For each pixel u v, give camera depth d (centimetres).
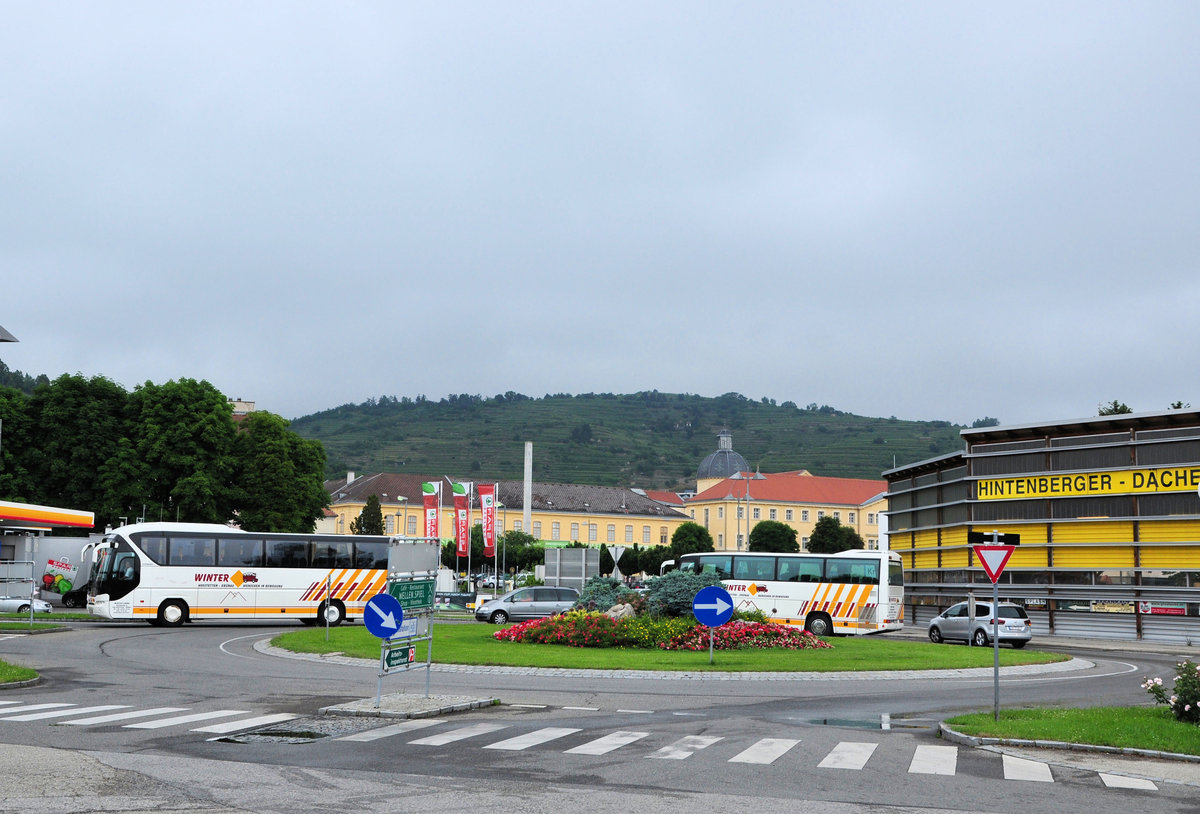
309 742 1373
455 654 2805
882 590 4459
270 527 6562
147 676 2281
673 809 997
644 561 12256
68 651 2969
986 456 5072
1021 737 1473
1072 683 2497
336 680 2228
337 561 4553
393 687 2097
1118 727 1557
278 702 1805
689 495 18962
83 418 6094
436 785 1095
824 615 4484
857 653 3120
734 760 1290
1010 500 4947
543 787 1095
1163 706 1836
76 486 6075
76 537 6062
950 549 5338
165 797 1012
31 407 6178
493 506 9219
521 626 3378
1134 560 4544
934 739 1523
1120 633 4528
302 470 6888
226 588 4359
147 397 6294
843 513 16475
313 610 4488
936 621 4375
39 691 1975
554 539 14900
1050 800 1101
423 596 1803
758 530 13612
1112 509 4638
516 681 2295
